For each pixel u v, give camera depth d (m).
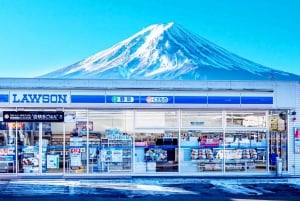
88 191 14.54
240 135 19.06
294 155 19.05
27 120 18.03
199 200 13.13
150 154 18.67
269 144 19.17
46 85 18.08
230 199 13.34
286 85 18.92
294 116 19.02
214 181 17.12
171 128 18.80
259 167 19.08
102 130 18.56
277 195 14.13
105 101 18.12
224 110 18.98
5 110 18.02
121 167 18.56
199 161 18.84
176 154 18.77
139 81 18.34
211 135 18.94
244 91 18.66
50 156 18.30
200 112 18.94
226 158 18.95
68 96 18.02
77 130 18.45
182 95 18.39
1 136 18.16
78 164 18.38
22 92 17.88
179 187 15.58
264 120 19.20
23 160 18.20
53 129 18.36
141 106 18.25
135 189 15.05
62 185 15.84
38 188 15.11
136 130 18.67
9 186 15.58
